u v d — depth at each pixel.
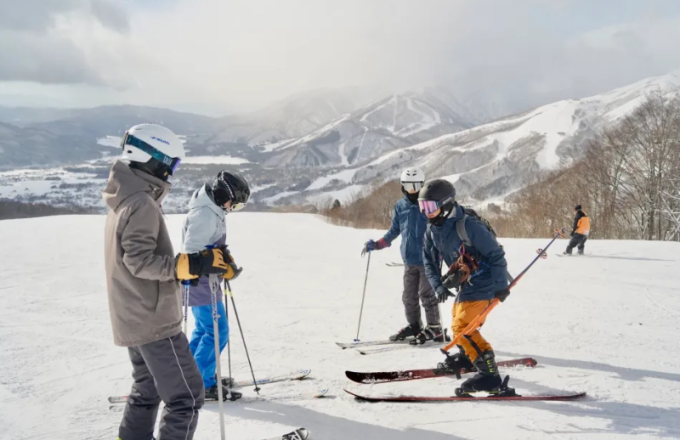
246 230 17.59
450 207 3.53
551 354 4.43
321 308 6.63
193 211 3.05
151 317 2.23
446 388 3.66
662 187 23.73
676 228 23.39
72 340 5.09
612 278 8.47
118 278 2.22
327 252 12.55
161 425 2.29
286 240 15.05
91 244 12.75
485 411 3.24
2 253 11.33
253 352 4.67
